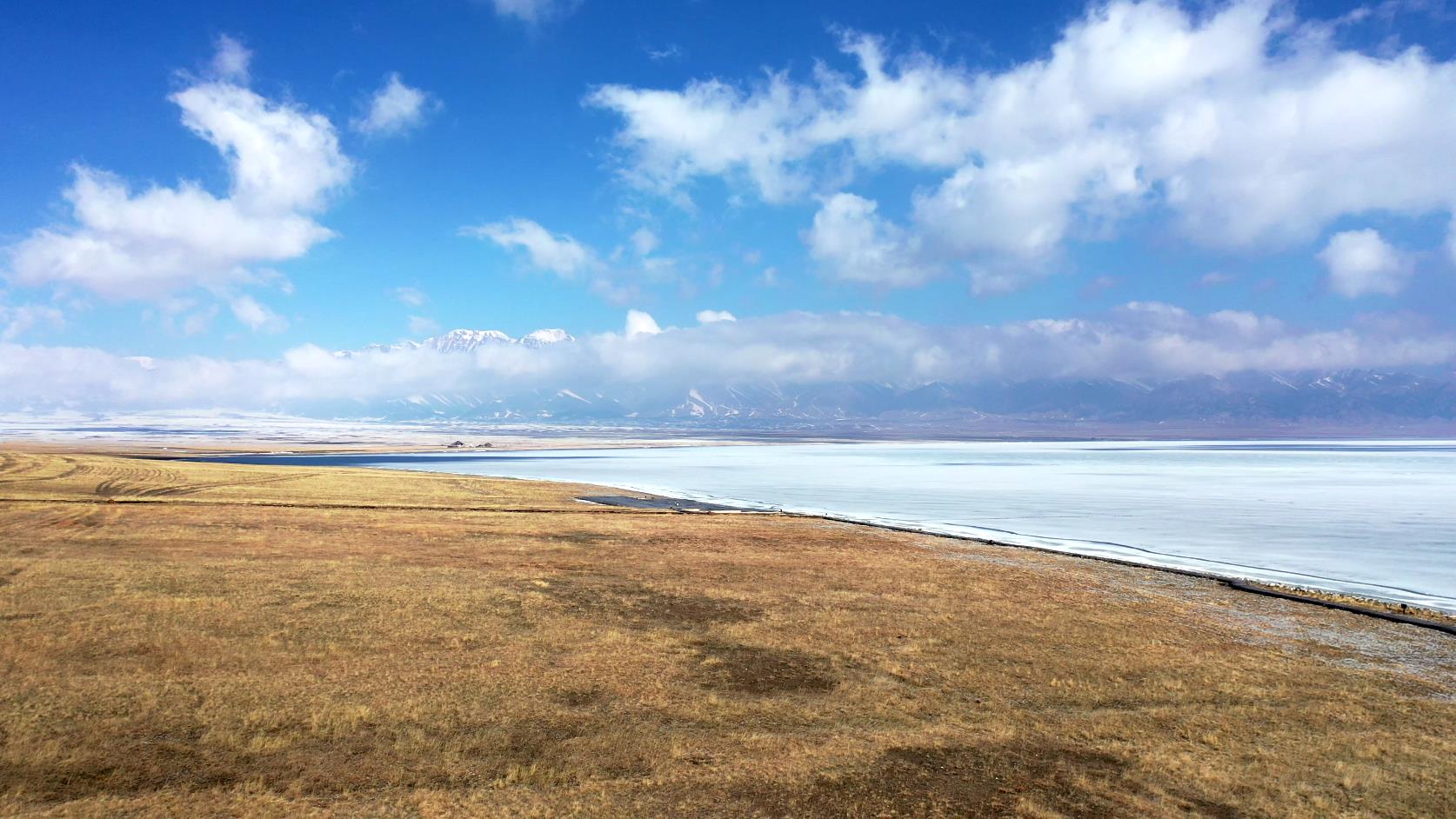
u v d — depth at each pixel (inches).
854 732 670.5
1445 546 2046.0
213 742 609.9
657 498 3228.3
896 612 1130.7
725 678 807.7
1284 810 545.6
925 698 761.6
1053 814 531.8
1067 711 738.2
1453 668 944.9
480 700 719.1
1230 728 705.0
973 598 1250.0
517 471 5383.9
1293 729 704.4
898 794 556.4
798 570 1465.3
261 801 518.9
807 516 2517.2
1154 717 727.7
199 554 1427.2
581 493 3353.8
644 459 7824.8
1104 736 679.1
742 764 599.8
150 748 594.2
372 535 1764.3
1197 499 3368.6
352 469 4879.4
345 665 804.6
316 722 654.5
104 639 859.4
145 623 925.2
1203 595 1368.1
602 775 576.7
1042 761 621.3
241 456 7406.5
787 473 5339.6
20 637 850.8
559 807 525.0
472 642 910.4
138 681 733.3
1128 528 2388.0
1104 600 1280.8
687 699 741.3
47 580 1136.8
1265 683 842.8
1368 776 604.4
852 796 550.6
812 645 940.6
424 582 1242.0
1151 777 593.9
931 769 601.0
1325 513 2834.6
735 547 1750.7
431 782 555.8
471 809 518.3
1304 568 1728.6
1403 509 2955.2
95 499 2341.3
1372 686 848.9
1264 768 616.7
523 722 673.0
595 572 1392.7
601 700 732.0
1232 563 1776.6
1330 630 1127.6
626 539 1831.9
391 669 796.0
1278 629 1126.4
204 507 2203.5
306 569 1305.4
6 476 3184.1
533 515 2304.4
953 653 922.1
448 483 3609.7
